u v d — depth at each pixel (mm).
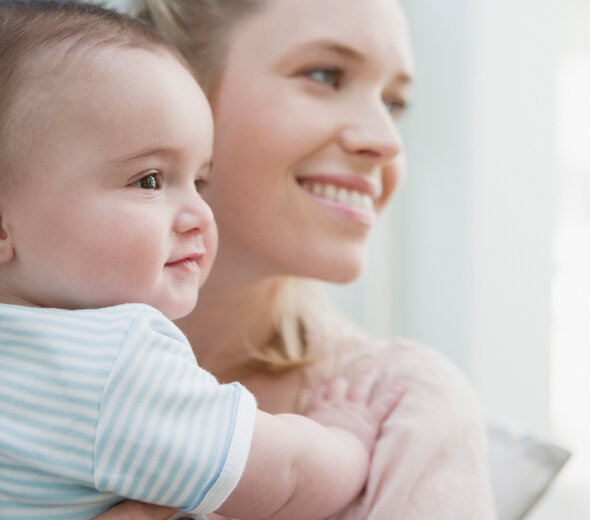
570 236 2100
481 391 2121
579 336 2092
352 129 937
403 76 1011
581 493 2020
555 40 2051
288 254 948
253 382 1006
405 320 2383
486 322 2127
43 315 615
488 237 2121
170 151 675
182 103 687
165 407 591
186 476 590
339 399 908
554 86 2062
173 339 625
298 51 925
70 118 632
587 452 2047
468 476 845
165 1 1021
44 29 666
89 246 635
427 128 2256
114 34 687
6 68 646
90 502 617
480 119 2109
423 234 2307
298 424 722
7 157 634
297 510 703
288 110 917
